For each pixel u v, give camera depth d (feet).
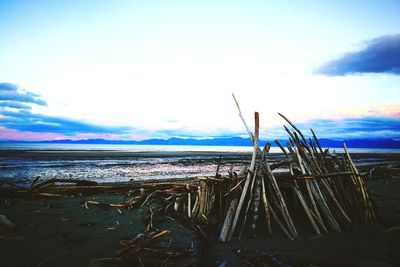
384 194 27.14
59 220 15.52
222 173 51.70
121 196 23.45
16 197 21.81
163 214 17.69
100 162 70.28
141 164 68.64
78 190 23.93
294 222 16.44
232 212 15.60
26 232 13.19
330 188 17.44
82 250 11.31
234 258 11.71
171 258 10.79
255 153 18.01
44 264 9.85
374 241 13.70
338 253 12.32
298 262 11.39
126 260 10.27
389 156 141.18
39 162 64.13
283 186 17.88
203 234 13.99
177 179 39.70
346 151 18.72
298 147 19.13
